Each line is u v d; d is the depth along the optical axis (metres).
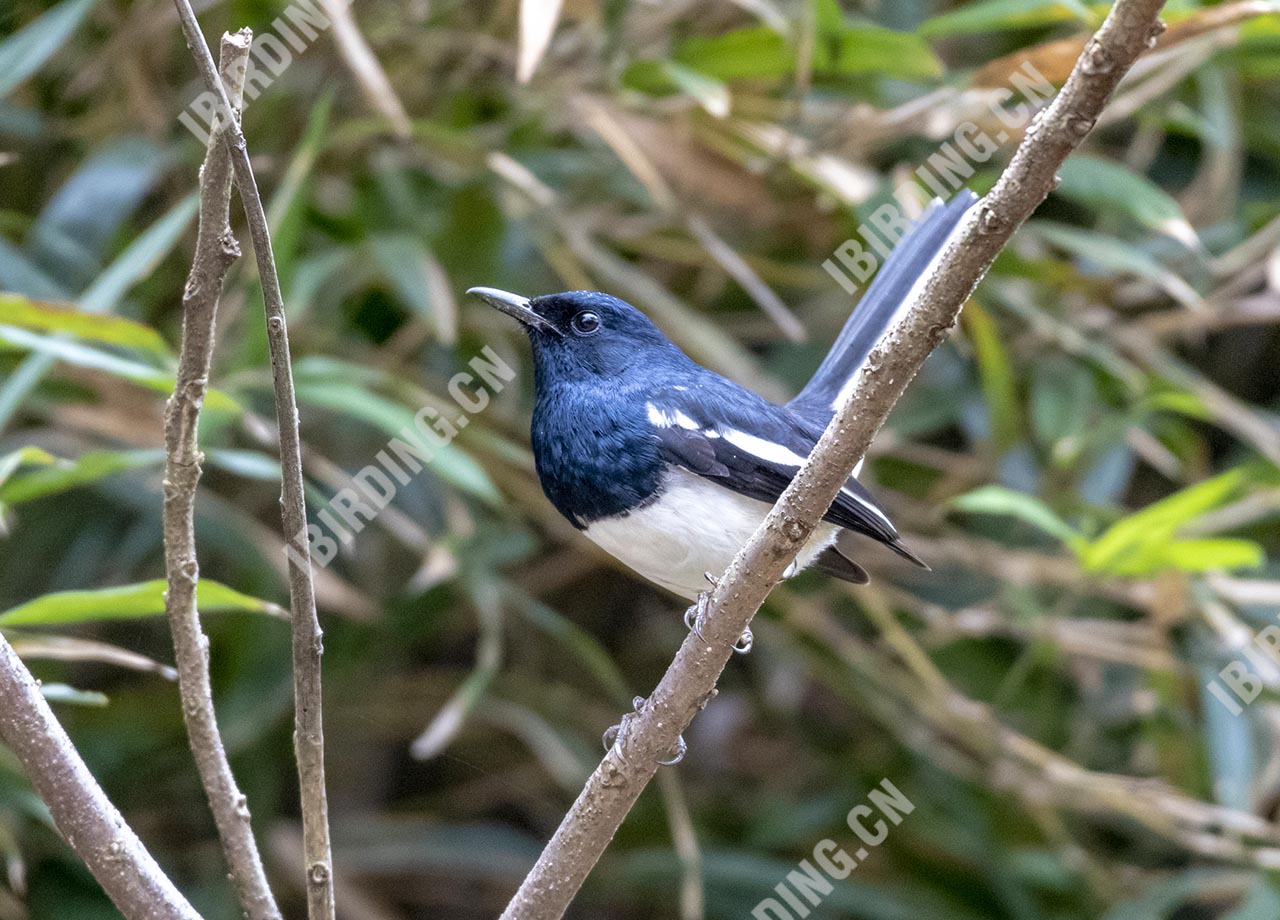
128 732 10.71
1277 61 10.54
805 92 9.93
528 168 10.77
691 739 12.68
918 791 11.57
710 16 11.03
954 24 9.00
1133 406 10.94
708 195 10.05
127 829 5.12
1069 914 11.22
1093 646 10.35
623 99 10.24
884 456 11.74
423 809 12.15
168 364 7.86
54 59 10.95
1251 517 10.84
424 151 10.87
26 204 11.24
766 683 12.53
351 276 10.84
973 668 11.98
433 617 11.23
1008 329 11.59
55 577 10.82
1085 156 9.66
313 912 5.28
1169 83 9.81
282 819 11.48
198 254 4.62
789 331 9.48
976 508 8.80
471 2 10.73
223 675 10.99
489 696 11.61
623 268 10.63
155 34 10.12
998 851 11.26
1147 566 8.64
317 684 5.11
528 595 11.96
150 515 10.54
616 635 12.88
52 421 10.57
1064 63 8.34
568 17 10.91
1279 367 12.90
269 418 10.93
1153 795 9.42
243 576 10.95
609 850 11.77
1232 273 11.15
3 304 6.96
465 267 10.89
